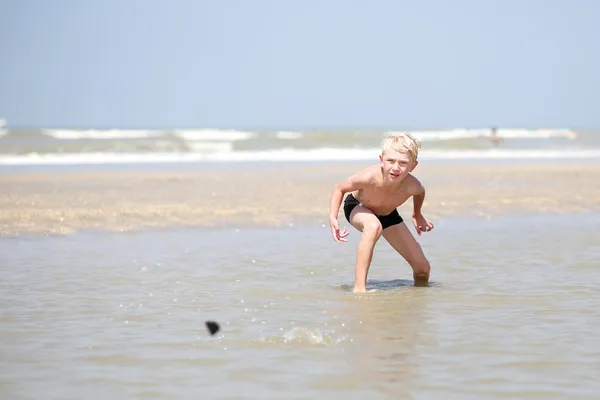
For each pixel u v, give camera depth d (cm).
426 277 1116
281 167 4047
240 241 1538
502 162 4672
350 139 7062
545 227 1748
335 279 1137
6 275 1154
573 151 6569
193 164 4406
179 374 663
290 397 604
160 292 1031
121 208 2008
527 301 968
